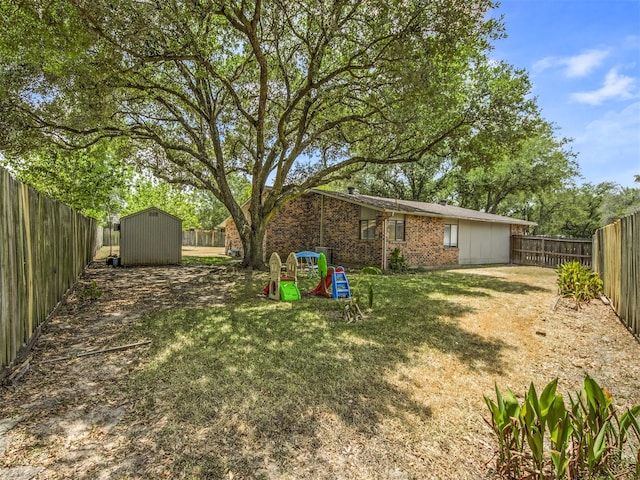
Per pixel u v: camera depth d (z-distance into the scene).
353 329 5.32
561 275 9.00
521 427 2.21
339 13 7.55
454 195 32.50
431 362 4.12
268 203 12.79
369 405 3.11
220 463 2.29
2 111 8.35
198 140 12.13
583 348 4.66
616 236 6.46
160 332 4.98
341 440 2.61
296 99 9.45
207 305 6.87
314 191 16.75
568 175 27.44
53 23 6.16
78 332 4.92
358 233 14.86
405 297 7.98
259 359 4.05
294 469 2.28
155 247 14.05
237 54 10.97
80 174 14.65
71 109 9.28
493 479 2.26
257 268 12.58
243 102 11.32
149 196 25.84
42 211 4.80
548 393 2.10
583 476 2.18
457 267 16.09
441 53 7.64
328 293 8.12
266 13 8.20
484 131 10.39
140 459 2.29
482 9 7.01
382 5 6.77
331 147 13.56
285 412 2.94
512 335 5.21
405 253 14.48
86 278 9.99
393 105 9.25
